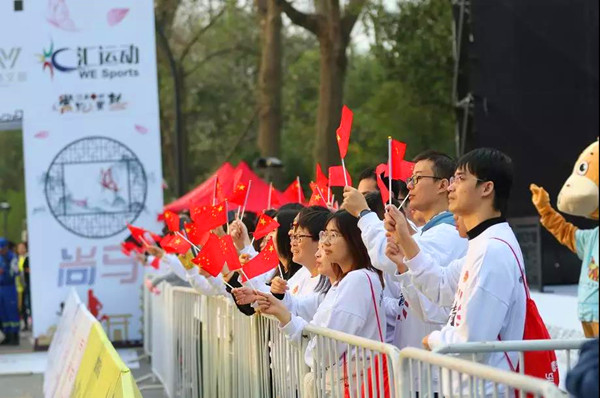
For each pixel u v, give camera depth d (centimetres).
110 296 2538
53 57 2547
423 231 823
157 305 1962
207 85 5716
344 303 799
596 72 2502
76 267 2538
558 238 1168
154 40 2567
